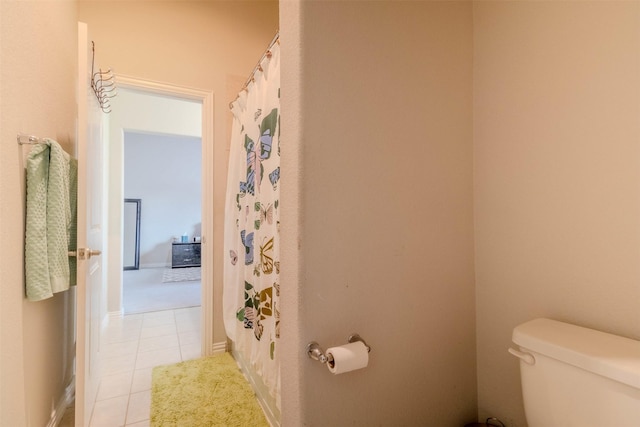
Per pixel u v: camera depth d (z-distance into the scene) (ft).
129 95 10.05
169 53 7.00
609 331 2.55
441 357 3.29
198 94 7.25
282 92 2.73
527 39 3.13
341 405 2.65
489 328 3.44
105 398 5.37
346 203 2.68
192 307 11.12
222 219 7.45
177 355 7.14
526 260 3.13
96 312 5.41
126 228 20.57
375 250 2.84
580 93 2.74
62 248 4.01
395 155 2.97
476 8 3.64
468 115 3.59
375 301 2.84
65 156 4.31
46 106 4.12
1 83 2.93
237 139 6.49
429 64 3.24
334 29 2.63
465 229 3.52
